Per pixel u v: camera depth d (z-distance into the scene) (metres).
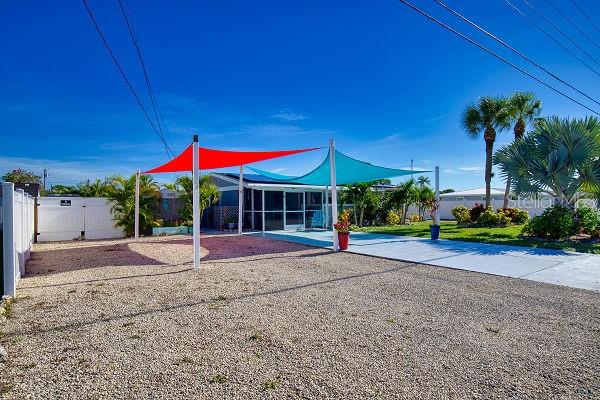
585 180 12.92
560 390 2.96
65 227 14.78
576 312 5.07
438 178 14.70
